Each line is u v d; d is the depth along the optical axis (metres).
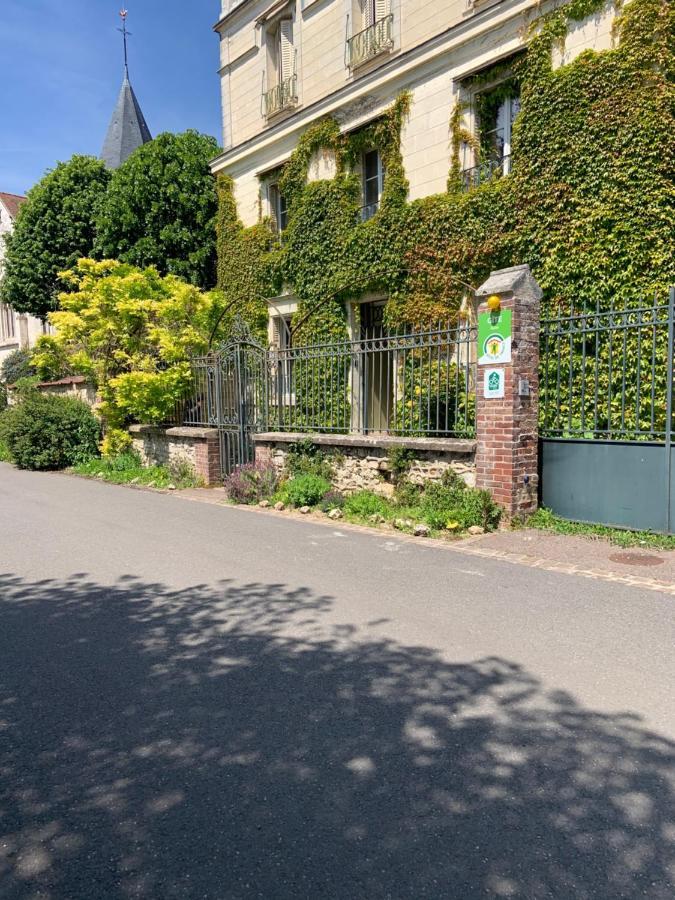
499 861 2.10
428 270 12.30
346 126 14.25
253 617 4.47
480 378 7.16
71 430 15.52
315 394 9.70
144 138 29.09
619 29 9.30
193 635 4.17
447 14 12.14
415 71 12.61
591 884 2.00
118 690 3.41
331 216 14.60
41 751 2.83
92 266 14.17
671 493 6.26
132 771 2.66
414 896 1.95
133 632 4.24
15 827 2.33
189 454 12.39
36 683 3.51
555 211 10.07
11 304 24.08
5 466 16.56
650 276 9.14
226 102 18.38
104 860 2.14
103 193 22.05
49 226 22.34
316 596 4.90
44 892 2.01
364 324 14.68
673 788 2.47
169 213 19.53
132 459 14.07
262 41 16.83
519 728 2.93
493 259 11.14
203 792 2.51
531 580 5.22
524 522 7.06
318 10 15.02
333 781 2.56
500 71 11.12
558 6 10.05
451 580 5.27
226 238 18.42
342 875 2.05
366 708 3.15
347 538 6.98
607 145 9.40
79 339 14.22
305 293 15.49
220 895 1.98
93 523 8.19
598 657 3.68
